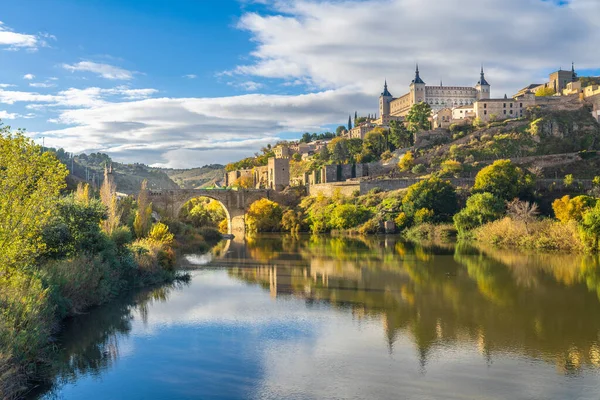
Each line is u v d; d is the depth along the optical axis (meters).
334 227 132.00
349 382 29.48
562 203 93.44
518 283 55.91
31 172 32.78
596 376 30.14
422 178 151.62
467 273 62.75
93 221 50.66
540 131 185.88
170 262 64.38
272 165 194.00
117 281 51.66
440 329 39.31
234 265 73.38
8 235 31.33
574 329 39.03
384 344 35.94
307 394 28.03
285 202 171.12
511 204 105.69
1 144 31.45
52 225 42.91
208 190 159.88
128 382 29.59
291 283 58.09
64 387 28.89
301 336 37.81
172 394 28.08
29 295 33.00
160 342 36.47
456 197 123.12
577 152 166.25
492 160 170.38
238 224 163.62
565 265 66.94
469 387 28.77
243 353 34.25
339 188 155.62
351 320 41.94
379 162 192.62
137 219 75.62
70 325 40.06
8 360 27.53
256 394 28.06
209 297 50.72
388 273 64.00
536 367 31.58
